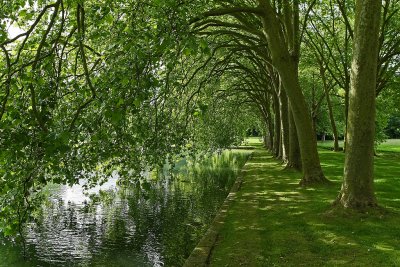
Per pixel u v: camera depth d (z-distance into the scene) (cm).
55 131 584
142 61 611
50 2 809
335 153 3878
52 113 674
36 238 1371
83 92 661
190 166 3556
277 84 2733
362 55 1042
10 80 596
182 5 695
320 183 1692
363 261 765
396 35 2677
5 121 573
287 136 2748
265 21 1525
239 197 1573
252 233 1012
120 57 658
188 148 1573
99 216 1662
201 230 1423
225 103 3056
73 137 616
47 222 1577
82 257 1172
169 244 1277
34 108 584
